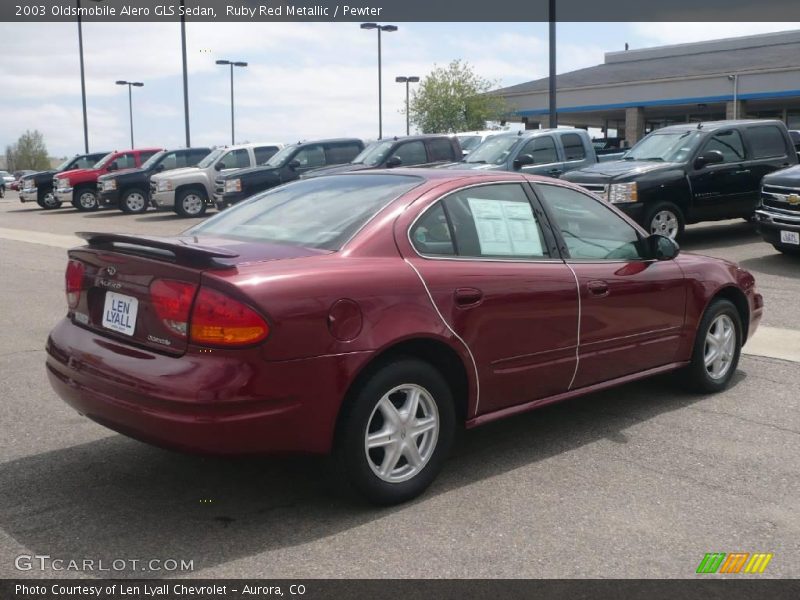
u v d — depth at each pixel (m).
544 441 4.85
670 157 12.92
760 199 11.51
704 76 36.53
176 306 3.54
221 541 3.57
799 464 4.46
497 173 4.69
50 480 4.25
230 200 19.48
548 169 15.05
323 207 4.38
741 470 4.38
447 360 4.15
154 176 23.39
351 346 3.66
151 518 3.79
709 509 3.90
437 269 4.07
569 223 4.87
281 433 3.54
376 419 3.89
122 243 3.78
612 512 3.86
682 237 12.98
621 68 44.91
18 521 3.76
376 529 3.68
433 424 4.03
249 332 3.43
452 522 3.76
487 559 3.41
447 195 4.34
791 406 5.47
